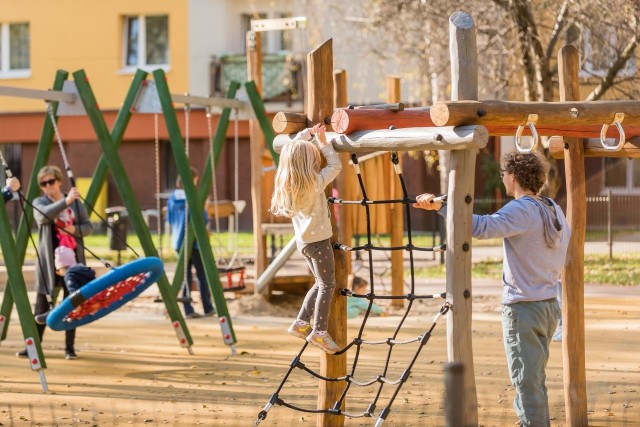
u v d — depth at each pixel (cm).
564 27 2744
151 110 1825
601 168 4453
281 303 2341
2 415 1230
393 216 2255
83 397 1344
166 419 1190
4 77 5116
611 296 2361
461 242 967
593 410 1212
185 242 2045
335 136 1060
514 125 995
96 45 5031
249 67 2256
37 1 5075
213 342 1822
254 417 1195
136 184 4934
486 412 1197
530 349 975
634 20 2500
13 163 5112
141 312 2258
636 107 1050
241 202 2914
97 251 3659
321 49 1093
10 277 1457
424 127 998
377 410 1216
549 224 967
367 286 2248
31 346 1424
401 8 3020
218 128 2081
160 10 4969
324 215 1051
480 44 2958
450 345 977
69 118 4978
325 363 1093
